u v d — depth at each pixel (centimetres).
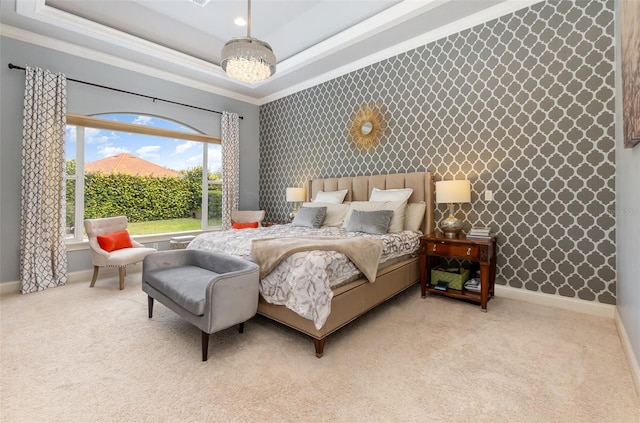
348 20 347
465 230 329
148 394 156
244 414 142
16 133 336
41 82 341
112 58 398
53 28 331
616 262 245
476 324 241
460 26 324
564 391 157
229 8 325
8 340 215
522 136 291
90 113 387
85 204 411
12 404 148
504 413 142
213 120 519
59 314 265
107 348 204
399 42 367
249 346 208
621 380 166
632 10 149
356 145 428
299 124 509
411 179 359
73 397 154
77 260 380
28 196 334
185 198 512
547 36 276
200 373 175
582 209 262
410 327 237
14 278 336
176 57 409
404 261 308
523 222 292
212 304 187
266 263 223
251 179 577
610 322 240
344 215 385
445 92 339
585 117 259
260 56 261
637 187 166
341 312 210
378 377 171
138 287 349
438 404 148
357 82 422
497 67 303
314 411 144
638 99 140
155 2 314
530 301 289
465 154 327
